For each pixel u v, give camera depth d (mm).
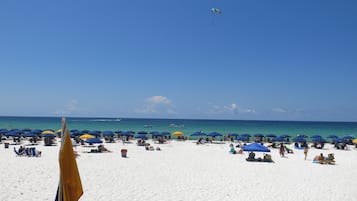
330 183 16906
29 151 23578
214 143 41281
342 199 13508
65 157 4203
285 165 23375
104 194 12891
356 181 17688
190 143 40812
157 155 27109
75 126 99750
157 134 43125
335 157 29250
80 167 19125
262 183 16297
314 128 108938
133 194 13055
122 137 43531
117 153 27656
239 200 12742
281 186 15711
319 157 24906
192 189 14383
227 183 15984
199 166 21484
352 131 89562
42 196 12008
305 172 20438
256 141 45031
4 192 12227
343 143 37750
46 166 18625
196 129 88250
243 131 83250
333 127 121500
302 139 37656
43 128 83312
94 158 23703
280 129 97938
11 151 26875
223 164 22891
